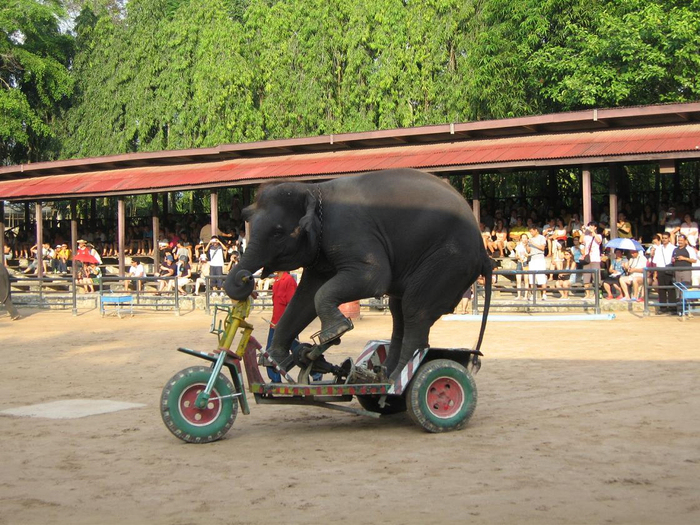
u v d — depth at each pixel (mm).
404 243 7738
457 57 31312
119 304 22719
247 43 36562
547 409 8539
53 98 43938
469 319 18859
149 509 5371
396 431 7809
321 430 7949
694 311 17781
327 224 7707
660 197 23469
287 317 8102
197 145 37188
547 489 5590
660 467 6145
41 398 10070
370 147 25953
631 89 26391
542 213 25672
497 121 22469
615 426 7645
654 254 20141
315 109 33875
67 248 32875
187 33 39281
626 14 25875
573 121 21609
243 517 5137
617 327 16531
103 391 10500
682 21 24375
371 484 5828
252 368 7598
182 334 17641
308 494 5609
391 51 31719
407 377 7590
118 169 31203
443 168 22406
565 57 26672
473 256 7891
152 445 7324
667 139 20312
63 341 17016
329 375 10953
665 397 9070
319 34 34031
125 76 41250
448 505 5266
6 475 6355
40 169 31875
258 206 7801
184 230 30734
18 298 27141
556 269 20609
